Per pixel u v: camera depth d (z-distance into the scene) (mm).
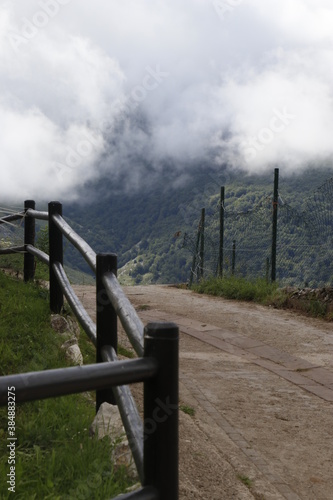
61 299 5621
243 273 12445
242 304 10805
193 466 3566
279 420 4805
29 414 3400
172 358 1556
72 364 4438
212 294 12312
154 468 1569
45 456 2912
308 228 10922
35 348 4469
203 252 14859
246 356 7070
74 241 4297
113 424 3271
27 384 1248
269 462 3922
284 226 11477
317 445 4320
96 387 1391
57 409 3453
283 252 11352
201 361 6676
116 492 2592
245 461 3869
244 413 4910
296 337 8117
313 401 5418
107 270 3287
